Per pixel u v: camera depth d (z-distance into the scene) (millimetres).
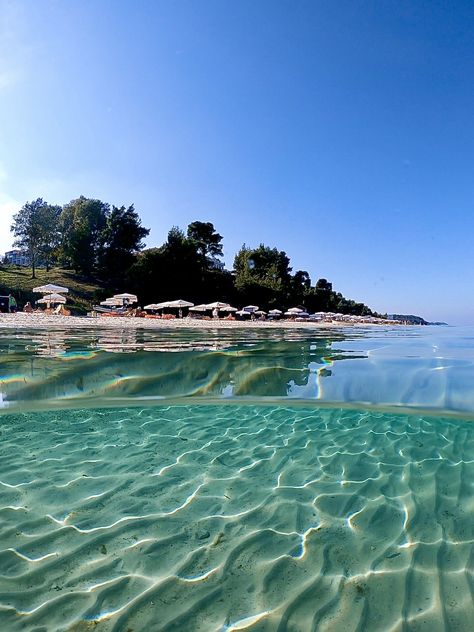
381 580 1172
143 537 1375
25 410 2818
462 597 1104
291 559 1268
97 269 44406
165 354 5082
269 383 3674
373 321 44625
